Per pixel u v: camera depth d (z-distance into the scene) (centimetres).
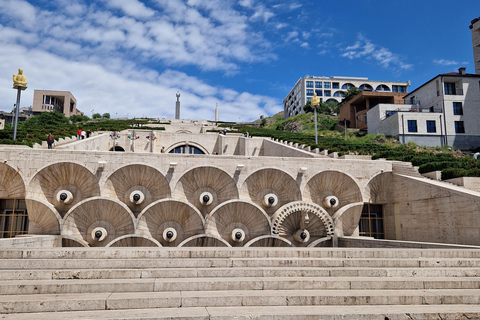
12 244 1503
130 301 694
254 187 2355
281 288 809
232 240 2177
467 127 4672
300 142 4031
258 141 4209
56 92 10412
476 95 4753
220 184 2309
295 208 2225
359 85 11519
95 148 3638
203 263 929
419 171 2431
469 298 762
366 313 671
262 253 1016
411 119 4662
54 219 2047
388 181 2481
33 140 2872
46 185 2150
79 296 718
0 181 2109
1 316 629
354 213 2362
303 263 962
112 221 2105
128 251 962
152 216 2138
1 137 3062
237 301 726
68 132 4025
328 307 718
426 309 708
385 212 2491
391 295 757
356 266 973
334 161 2461
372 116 5472
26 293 742
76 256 946
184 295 735
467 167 2280
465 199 1727
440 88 4759
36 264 877
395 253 1051
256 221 2214
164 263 919
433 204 1997
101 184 2178
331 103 9444
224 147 4384
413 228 2192
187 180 2275
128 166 2202
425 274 920
